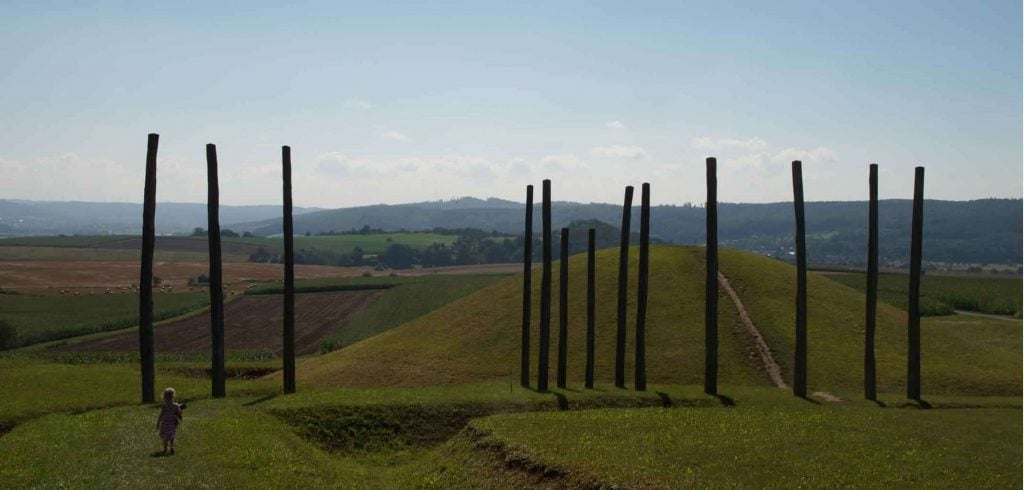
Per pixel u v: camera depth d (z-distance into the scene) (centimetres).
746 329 5256
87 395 4106
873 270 4200
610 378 4831
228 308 12062
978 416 3644
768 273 6356
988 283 13900
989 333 7681
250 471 2700
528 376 4553
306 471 2828
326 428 3512
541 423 3325
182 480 2516
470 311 6494
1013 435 3209
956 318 9119
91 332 9669
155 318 10869
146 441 2998
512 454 2878
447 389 4294
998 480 2559
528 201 4616
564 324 4619
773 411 3653
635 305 5766
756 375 4697
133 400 4047
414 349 5738
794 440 3036
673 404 4003
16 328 9281
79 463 2675
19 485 2428
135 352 7944
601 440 3017
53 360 7250
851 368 4756
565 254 4688
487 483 2778
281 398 3975
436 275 17750
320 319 10869
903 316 6125
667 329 5366
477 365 5197
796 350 4241
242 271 18725
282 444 3105
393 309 11331
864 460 2762
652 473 2564
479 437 3206
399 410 3697
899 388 4484
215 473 2623
